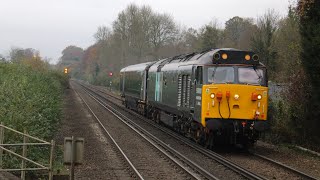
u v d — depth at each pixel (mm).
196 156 17984
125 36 85500
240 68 19031
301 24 18828
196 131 20969
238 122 18625
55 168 13547
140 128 27109
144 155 17859
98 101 53438
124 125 29375
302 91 20156
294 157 18297
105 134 24297
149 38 83375
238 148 20750
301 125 20500
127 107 46250
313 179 13570
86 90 83125
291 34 34812
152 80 32219
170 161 16531
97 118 32562
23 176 11414
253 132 18781
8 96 15039
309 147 20156
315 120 19188
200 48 59594
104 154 17922
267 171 15141
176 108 23672
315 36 18062
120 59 89875
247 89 18703
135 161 16422
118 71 91812
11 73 22875
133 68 43656
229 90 18625
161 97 28078
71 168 9727
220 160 16672
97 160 16547
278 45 39750
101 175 13953
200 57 20094
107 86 104688
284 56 32750
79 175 13719
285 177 14219
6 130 12531
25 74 25188
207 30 58938
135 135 24266
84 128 26812
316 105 18562
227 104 18625
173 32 83562
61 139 21469
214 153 18172
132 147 19875
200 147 19938
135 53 84188
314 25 18250
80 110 39500
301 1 18703
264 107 18859
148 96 33875
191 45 82688
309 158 18125
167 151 19062
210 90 18625
